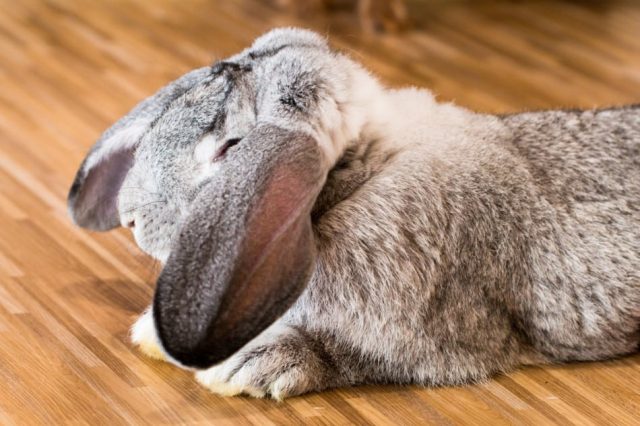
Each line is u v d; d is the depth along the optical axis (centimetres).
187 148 112
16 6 196
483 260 116
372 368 115
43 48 180
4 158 150
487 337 117
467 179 117
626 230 119
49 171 148
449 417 113
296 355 114
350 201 114
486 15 204
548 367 119
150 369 117
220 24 194
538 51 189
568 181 120
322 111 110
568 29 200
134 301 126
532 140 122
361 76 116
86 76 172
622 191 120
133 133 120
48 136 156
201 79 116
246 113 112
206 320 104
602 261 118
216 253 104
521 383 117
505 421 113
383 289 113
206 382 114
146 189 113
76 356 118
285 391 113
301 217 105
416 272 114
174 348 103
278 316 105
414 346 115
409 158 116
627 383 118
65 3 200
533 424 113
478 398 115
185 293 104
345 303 113
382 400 114
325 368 115
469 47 189
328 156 110
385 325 114
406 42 190
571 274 118
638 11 211
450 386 116
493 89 175
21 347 119
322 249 113
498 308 117
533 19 204
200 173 112
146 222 114
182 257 104
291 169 106
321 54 115
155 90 169
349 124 113
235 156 107
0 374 115
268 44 117
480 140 120
